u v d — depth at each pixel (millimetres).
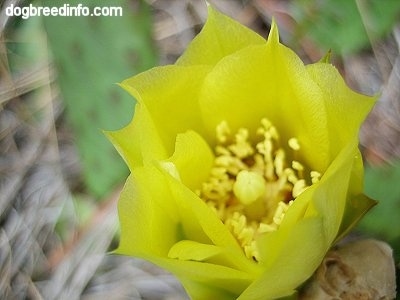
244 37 137
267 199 141
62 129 259
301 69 126
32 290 237
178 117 137
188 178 138
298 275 121
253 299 122
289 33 251
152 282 222
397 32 237
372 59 245
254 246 133
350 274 131
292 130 141
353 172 129
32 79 259
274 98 139
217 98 137
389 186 167
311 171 140
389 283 132
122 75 182
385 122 234
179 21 263
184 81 132
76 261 226
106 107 184
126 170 190
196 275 123
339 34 229
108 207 218
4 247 245
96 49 182
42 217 248
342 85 122
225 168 141
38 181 257
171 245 130
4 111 264
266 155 141
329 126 129
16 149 260
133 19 182
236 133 143
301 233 112
